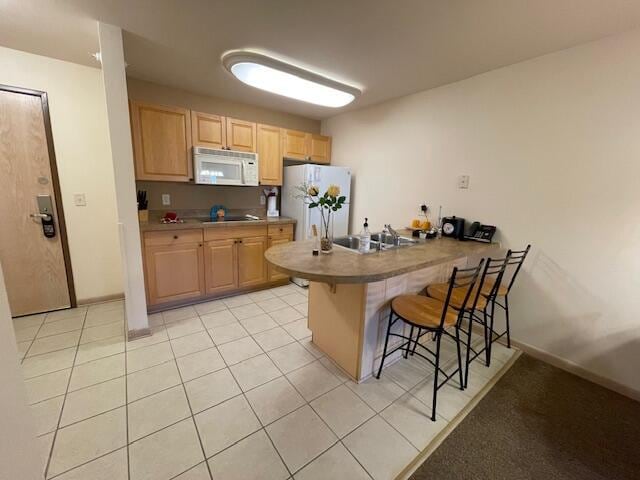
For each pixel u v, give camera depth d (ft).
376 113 10.78
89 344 7.08
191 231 9.08
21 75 7.47
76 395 5.39
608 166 5.94
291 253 6.04
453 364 6.79
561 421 5.19
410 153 9.75
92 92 8.41
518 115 7.11
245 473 4.05
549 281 6.95
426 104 9.12
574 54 6.17
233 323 8.40
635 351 5.88
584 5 4.81
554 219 6.75
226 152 9.75
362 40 6.24
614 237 5.99
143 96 9.04
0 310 2.11
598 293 6.28
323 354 6.96
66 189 8.45
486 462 4.35
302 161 12.72
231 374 6.15
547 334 7.07
